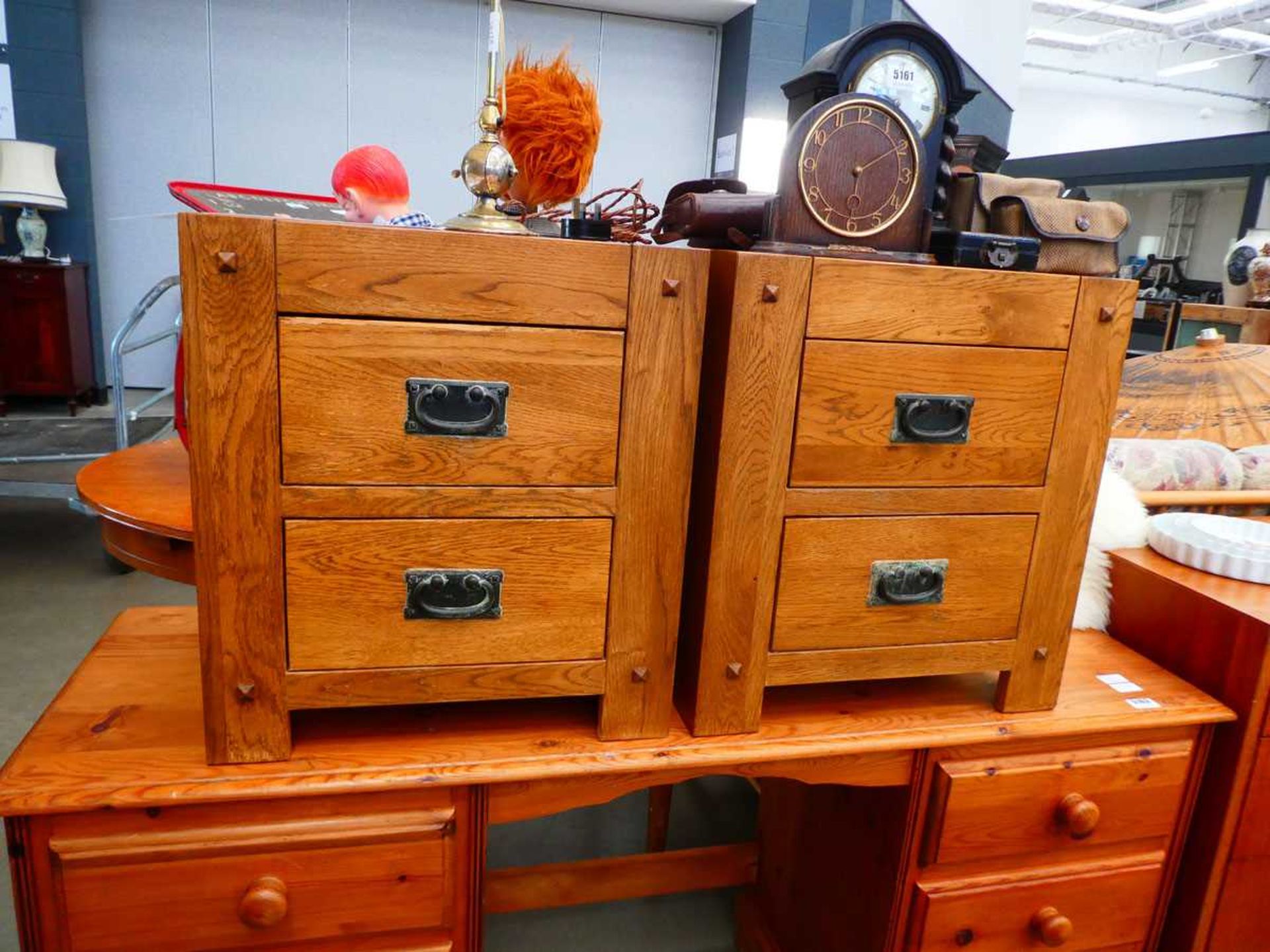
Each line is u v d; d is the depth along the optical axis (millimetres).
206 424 821
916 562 1052
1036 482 1077
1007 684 1140
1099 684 1268
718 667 1021
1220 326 3537
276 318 817
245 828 908
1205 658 1278
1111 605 1476
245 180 5160
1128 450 1865
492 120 961
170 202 5156
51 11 4676
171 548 1257
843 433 988
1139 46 9281
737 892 1835
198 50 4926
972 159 1249
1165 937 1345
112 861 874
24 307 4770
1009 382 1030
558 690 979
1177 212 6836
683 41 5520
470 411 880
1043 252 1076
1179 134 11508
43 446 4285
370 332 840
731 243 1124
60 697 1045
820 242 1012
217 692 890
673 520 962
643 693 1010
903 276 960
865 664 1071
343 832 929
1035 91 10789
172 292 5324
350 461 864
